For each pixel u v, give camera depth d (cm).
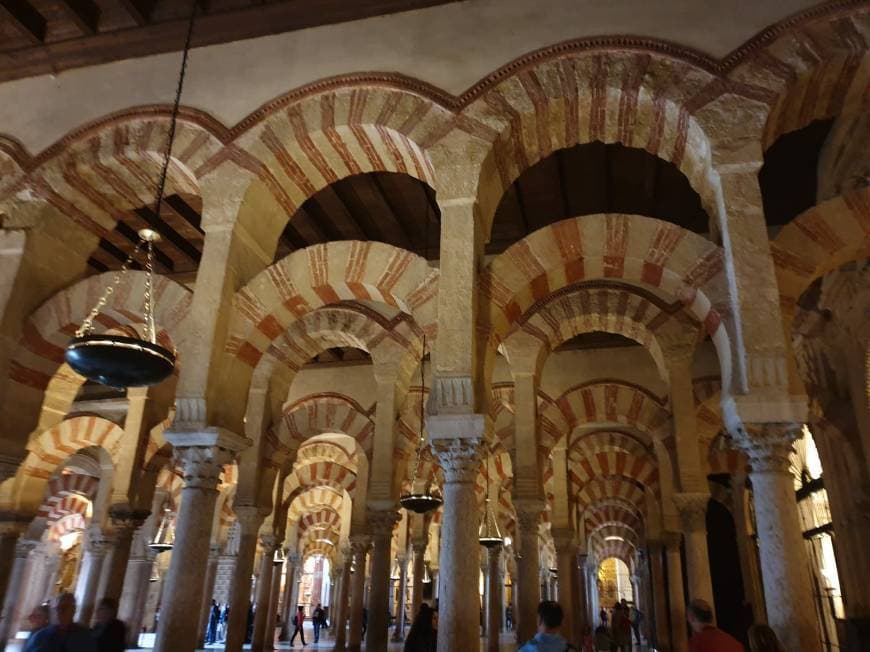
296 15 650
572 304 778
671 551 970
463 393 482
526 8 598
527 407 774
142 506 995
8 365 615
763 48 529
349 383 1116
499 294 541
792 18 529
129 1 656
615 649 1187
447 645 429
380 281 574
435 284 561
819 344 794
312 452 1411
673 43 546
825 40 516
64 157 666
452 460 475
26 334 636
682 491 714
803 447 943
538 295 579
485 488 1316
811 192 823
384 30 628
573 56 564
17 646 1244
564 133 582
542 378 1014
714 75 529
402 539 1636
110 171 669
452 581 444
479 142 555
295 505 1909
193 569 501
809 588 410
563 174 791
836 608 830
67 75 708
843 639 807
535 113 562
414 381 1065
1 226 699
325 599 2809
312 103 614
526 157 597
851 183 688
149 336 527
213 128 628
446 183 547
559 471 1080
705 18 551
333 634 1992
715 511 1292
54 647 332
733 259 478
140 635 1464
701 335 748
